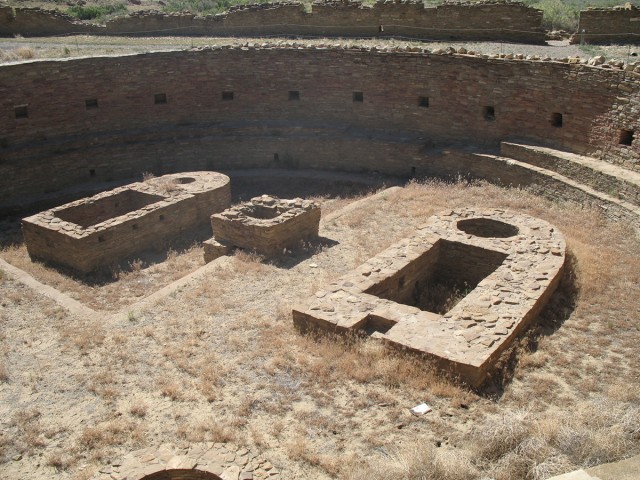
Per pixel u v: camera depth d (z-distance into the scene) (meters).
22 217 19.03
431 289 12.57
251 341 10.27
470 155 18.91
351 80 21.17
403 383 8.77
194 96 22.09
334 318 10.00
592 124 16.47
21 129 19.83
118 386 9.23
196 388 9.02
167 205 16.38
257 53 21.56
